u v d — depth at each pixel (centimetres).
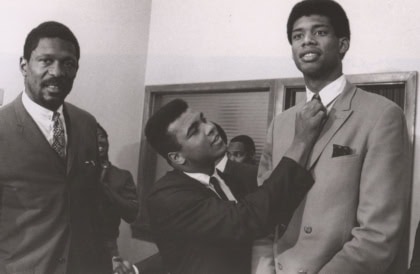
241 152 298
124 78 341
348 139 136
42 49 169
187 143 155
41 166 171
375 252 125
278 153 156
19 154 168
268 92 302
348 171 133
